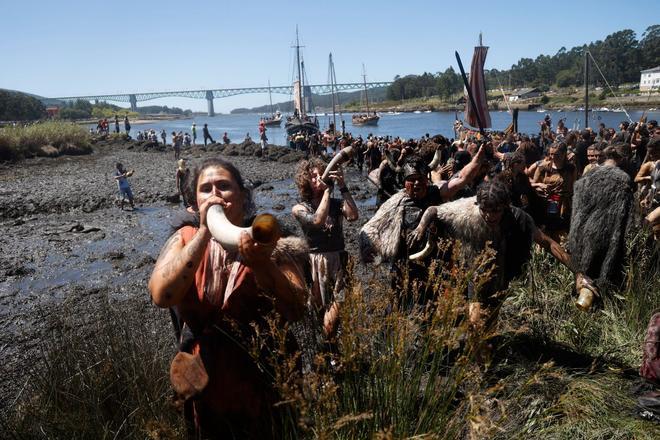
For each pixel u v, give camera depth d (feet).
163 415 8.50
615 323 12.68
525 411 9.07
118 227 42.91
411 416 7.33
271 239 5.42
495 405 9.14
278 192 58.75
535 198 16.48
